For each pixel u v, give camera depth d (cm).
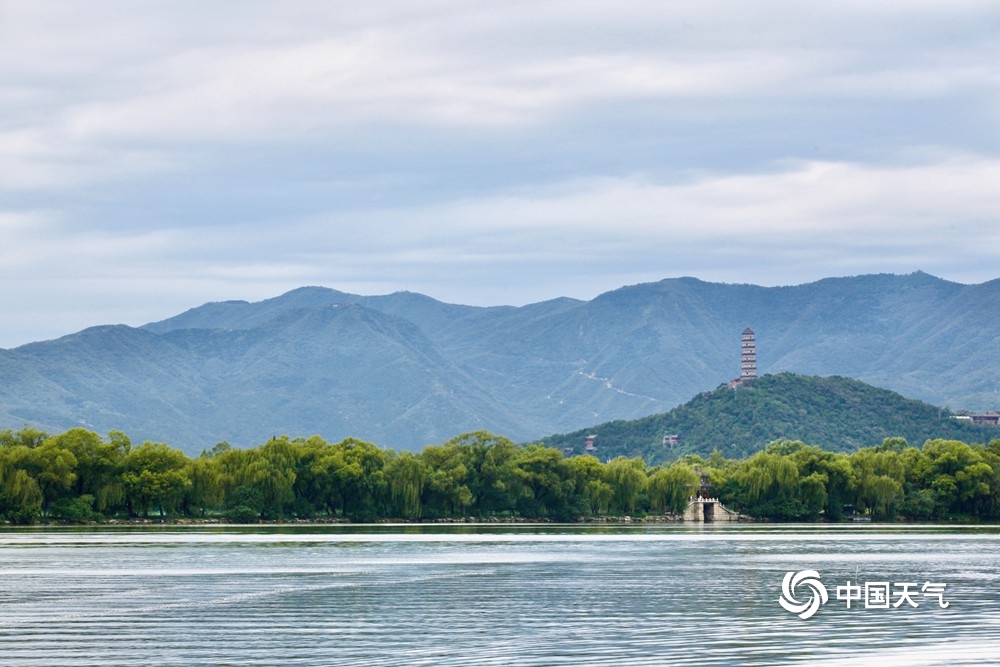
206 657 10556
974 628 12031
